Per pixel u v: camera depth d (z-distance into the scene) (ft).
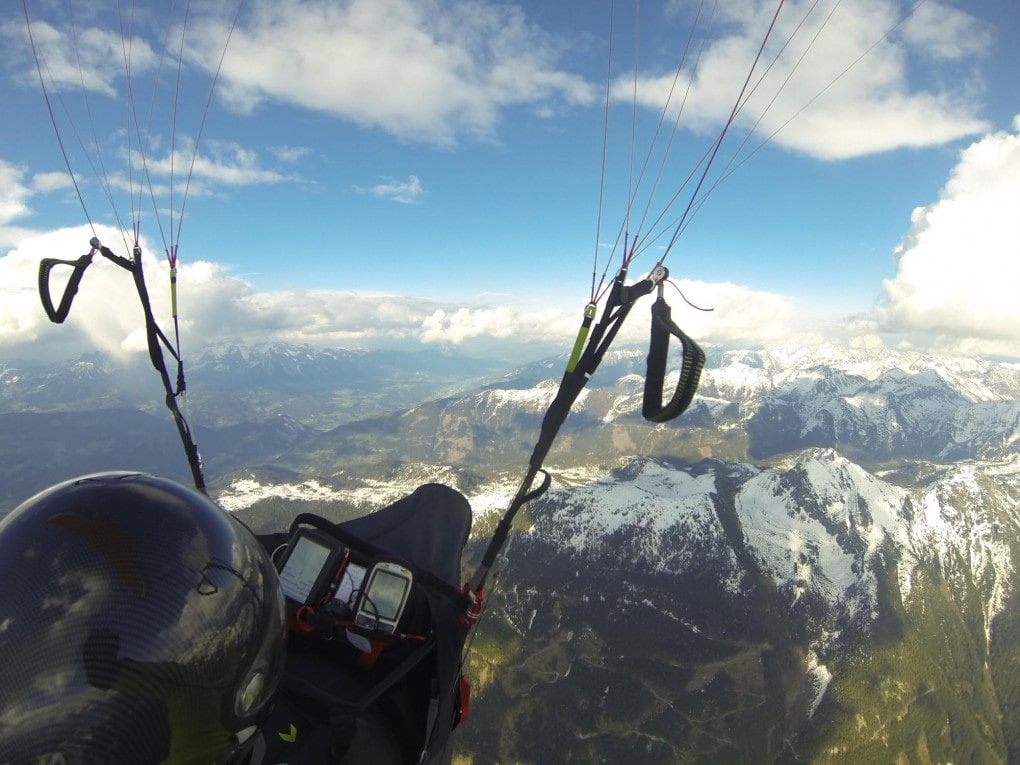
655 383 9.91
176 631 7.18
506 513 14.46
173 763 7.41
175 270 20.54
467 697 13.83
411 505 18.15
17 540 7.55
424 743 11.82
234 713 8.14
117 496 8.09
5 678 6.71
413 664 11.89
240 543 8.86
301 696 11.05
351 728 10.36
